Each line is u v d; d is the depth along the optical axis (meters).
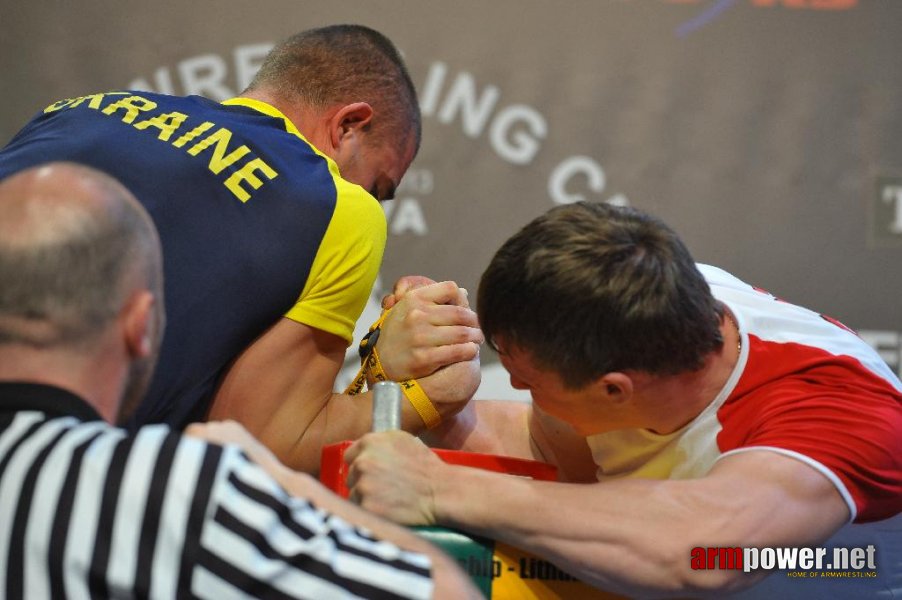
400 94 3.48
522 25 5.50
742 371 2.49
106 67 5.37
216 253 2.77
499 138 5.47
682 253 2.36
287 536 1.71
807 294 5.49
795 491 2.25
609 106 5.50
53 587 1.60
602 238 2.30
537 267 2.28
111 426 1.79
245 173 2.88
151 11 5.39
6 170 2.86
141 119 2.99
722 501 2.23
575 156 5.48
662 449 2.56
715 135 5.51
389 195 3.62
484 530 2.25
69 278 1.73
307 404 2.93
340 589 1.70
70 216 1.76
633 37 5.52
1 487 1.64
